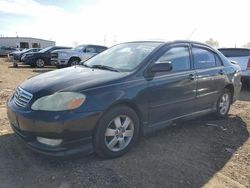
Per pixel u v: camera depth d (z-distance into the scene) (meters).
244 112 7.18
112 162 4.09
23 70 18.00
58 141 3.69
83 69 4.74
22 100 4.02
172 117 4.96
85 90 3.84
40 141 3.79
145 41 5.26
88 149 3.89
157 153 4.50
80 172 3.79
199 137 5.30
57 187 3.48
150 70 4.53
